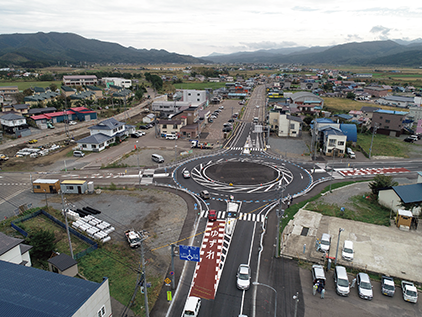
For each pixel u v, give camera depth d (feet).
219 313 92.94
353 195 180.24
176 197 176.55
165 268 114.62
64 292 80.02
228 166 228.43
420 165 230.89
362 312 93.15
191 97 498.69
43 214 159.02
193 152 265.54
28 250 112.57
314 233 138.10
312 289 103.24
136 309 94.73
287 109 369.30
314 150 264.93
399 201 156.56
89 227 140.46
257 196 177.68
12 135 310.86
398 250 125.39
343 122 353.92
